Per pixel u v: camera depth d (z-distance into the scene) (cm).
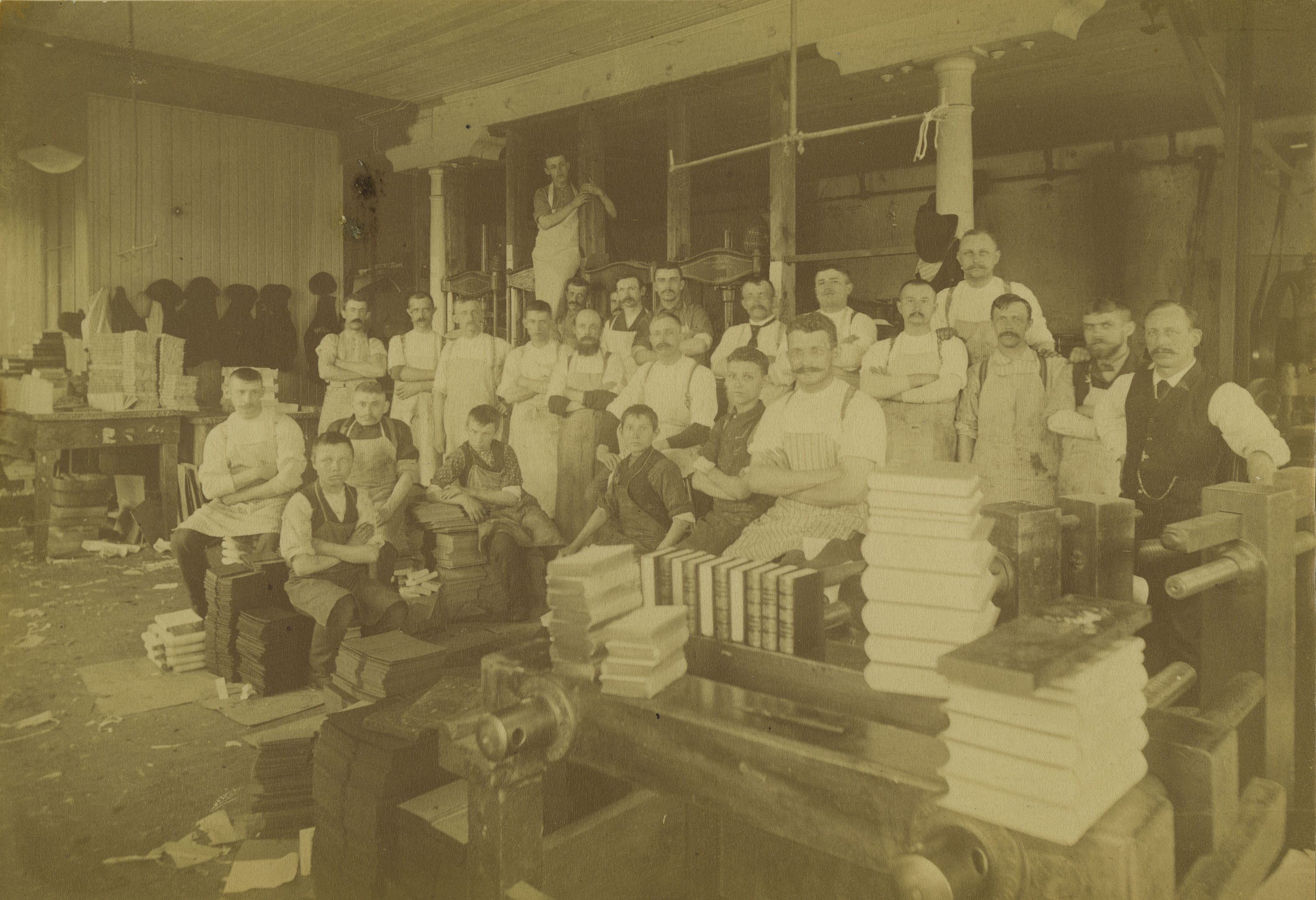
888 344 457
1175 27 432
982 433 426
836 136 814
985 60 465
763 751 162
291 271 820
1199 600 301
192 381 721
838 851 156
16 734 386
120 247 759
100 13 598
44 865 291
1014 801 140
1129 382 384
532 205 718
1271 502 226
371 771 261
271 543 493
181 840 306
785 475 414
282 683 432
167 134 769
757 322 510
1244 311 414
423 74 694
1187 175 766
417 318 679
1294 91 496
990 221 883
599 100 629
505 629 470
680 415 504
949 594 171
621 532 485
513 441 592
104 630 518
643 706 177
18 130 721
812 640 204
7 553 679
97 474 727
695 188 875
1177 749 180
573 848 218
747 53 543
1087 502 205
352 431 542
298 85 721
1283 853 215
